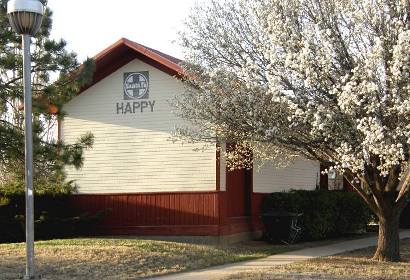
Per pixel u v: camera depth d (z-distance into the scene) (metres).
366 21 12.80
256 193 19.41
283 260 14.41
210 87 14.45
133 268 12.69
